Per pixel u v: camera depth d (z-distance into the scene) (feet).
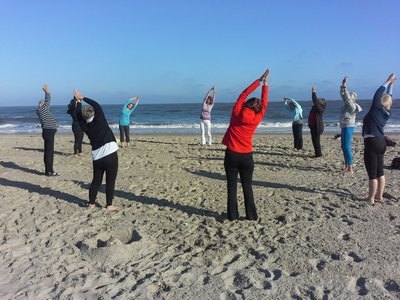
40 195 24.67
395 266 14.10
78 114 20.53
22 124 126.52
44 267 14.69
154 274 13.96
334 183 26.96
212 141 56.13
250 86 18.45
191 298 12.35
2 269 14.55
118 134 78.84
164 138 62.28
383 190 22.24
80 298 12.42
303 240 16.75
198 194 24.68
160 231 18.28
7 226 19.16
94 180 21.40
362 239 16.71
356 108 29.37
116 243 16.42
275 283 13.08
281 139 57.72
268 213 20.54
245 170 18.88
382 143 21.22
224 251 15.64
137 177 29.86
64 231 18.37
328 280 13.23
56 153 43.88
